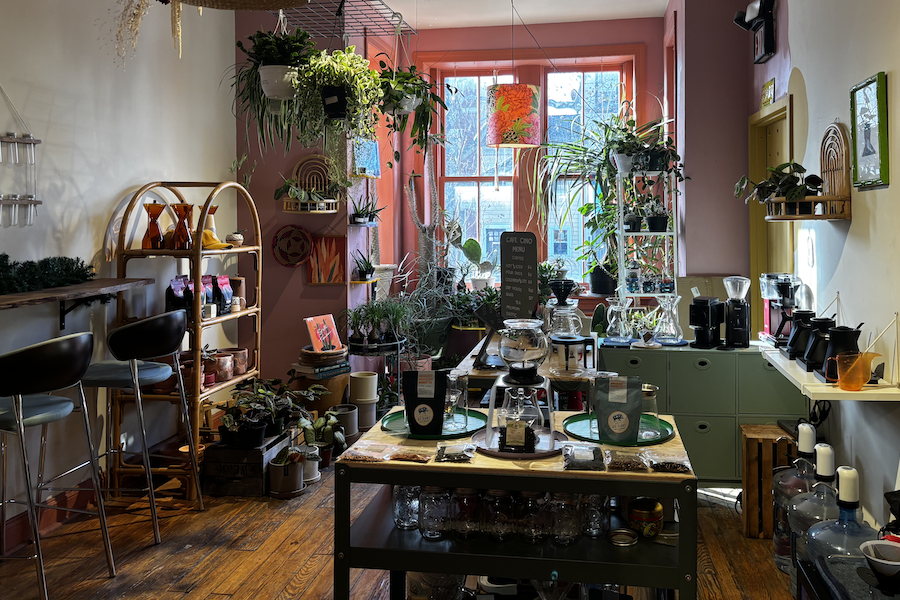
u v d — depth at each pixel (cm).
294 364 561
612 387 246
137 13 284
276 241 588
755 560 362
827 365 326
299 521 414
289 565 358
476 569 233
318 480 482
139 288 471
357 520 261
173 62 510
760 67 554
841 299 380
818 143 413
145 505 437
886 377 323
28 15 382
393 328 600
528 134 645
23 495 382
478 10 688
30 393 295
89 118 428
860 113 342
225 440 461
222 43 575
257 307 521
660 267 662
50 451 402
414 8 678
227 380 487
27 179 377
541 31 729
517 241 327
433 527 244
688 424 442
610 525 249
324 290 591
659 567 225
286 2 225
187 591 331
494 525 240
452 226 734
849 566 231
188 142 529
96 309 437
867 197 344
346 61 441
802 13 442
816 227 425
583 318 406
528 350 246
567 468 229
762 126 575
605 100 749
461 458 237
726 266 595
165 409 512
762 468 386
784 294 439
